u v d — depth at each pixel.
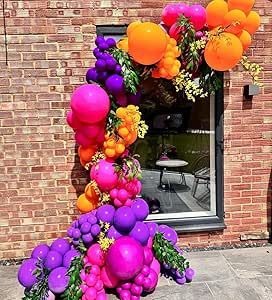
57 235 4.74
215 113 4.81
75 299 3.65
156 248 4.01
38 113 4.56
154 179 4.89
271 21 4.72
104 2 4.49
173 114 4.79
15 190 4.64
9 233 4.69
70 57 4.52
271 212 4.95
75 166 4.67
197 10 3.94
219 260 4.59
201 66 4.27
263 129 4.84
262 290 3.98
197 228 4.86
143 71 4.02
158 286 4.09
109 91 3.89
